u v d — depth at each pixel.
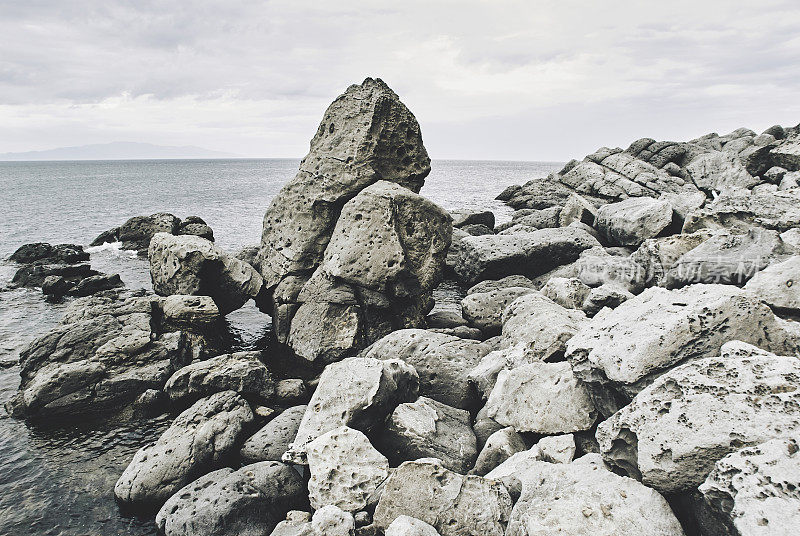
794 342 7.29
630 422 6.62
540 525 5.73
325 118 17.50
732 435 5.70
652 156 46.81
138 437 10.90
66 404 11.59
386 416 9.62
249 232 39.25
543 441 8.08
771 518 4.59
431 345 11.94
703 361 6.61
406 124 17.44
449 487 7.06
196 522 7.59
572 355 8.63
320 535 6.84
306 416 9.30
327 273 15.16
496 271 20.70
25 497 8.94
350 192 16.30
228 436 9.91
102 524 8.35
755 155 31.78
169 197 70.88
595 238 21.70
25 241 35.53
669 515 5.73
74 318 14.16
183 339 13.74
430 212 15.68
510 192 57.91
